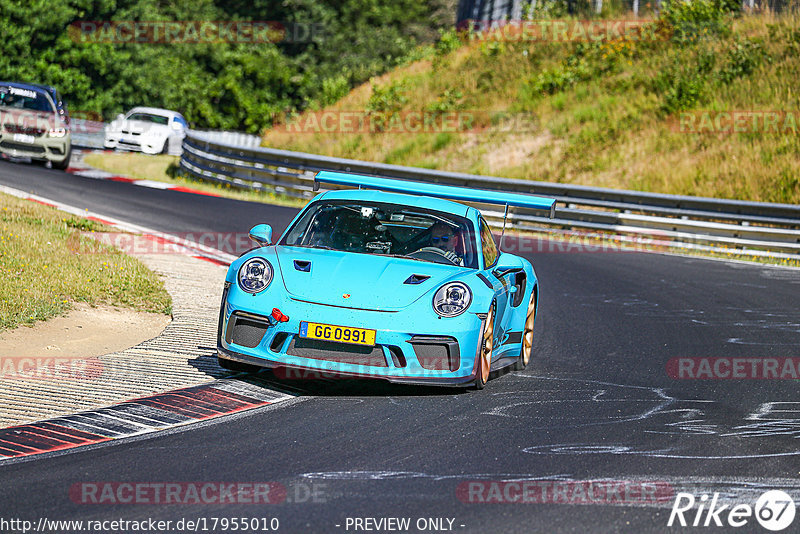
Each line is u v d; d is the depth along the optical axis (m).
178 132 106.56
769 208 64.75
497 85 116.50
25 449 18.50
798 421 23.84
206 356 27.28
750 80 101.88
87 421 20.55
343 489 16.84
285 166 80.19
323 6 199.62
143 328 30.98
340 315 23.19
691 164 89.69
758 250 64.62
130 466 17.72
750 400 26.11
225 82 171.00
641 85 107.00
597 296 44.25
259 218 62.38
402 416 22.36
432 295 24.00
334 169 78.69
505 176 95.69
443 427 21.55
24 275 34.03
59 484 16.55
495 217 72.38
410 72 131.00
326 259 25.23
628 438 21.38
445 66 126.38
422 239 26.98
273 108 175.25
